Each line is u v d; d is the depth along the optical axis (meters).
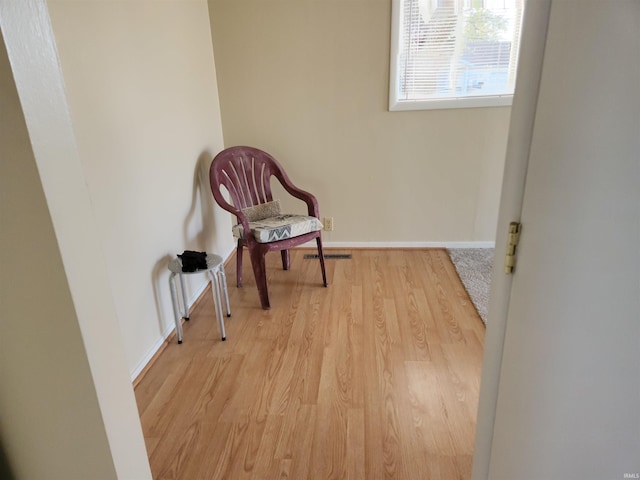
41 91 0.64
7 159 0.63
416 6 2.69
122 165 1.71
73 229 0.71
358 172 3.11
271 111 3.00
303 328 2.17
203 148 2.68
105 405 0.80
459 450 1.38
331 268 2.96
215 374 1.82
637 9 0.42
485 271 2.80
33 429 0.82
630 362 0.46
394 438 1.44
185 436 1.47
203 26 2.68
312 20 2.76
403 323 2.19
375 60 2.81
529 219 0.68
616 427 0.50
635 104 0.43
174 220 2.23
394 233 3.26
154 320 1.99
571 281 0.57
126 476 0.88
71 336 0.73
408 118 2.93
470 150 2.97
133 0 1.81
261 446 1.42
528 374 0.71
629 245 0.45
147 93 1.93
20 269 0.69
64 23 1.36
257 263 2.34
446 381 1.72
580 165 0.54
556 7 0.58
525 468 0.74
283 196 3.21
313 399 1.64
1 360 0.76
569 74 0.55
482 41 2.73
